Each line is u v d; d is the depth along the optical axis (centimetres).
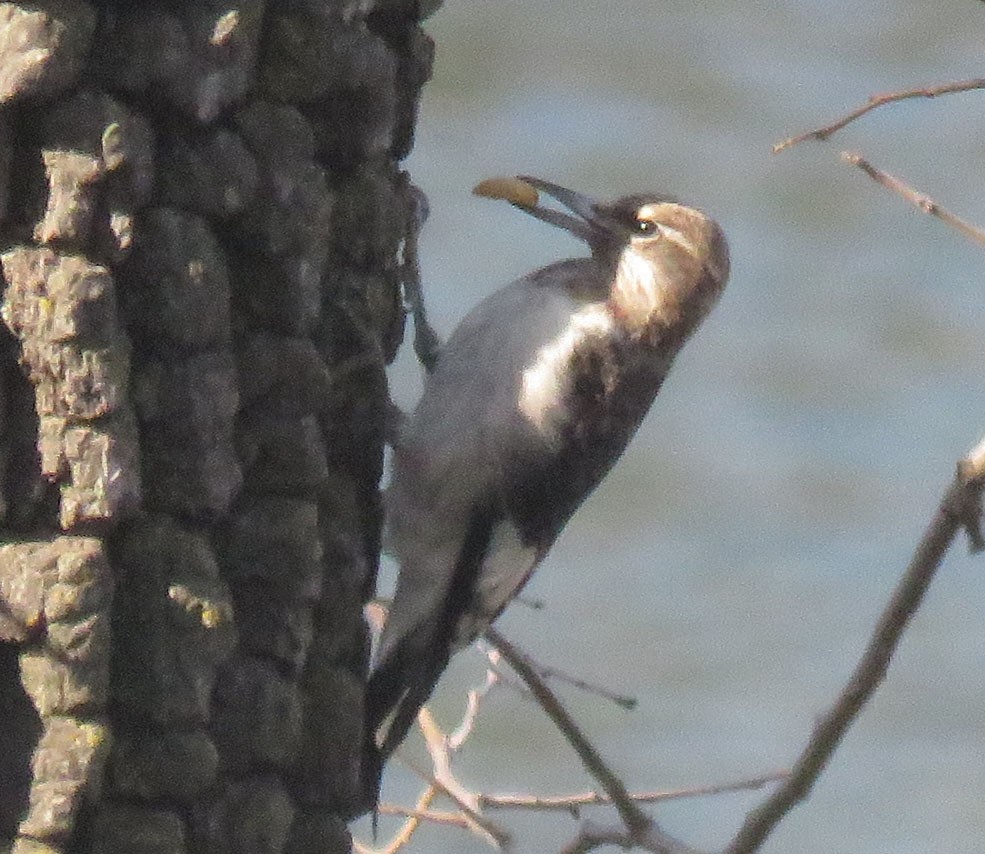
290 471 990
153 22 930
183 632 937
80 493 918
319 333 1058
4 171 912
